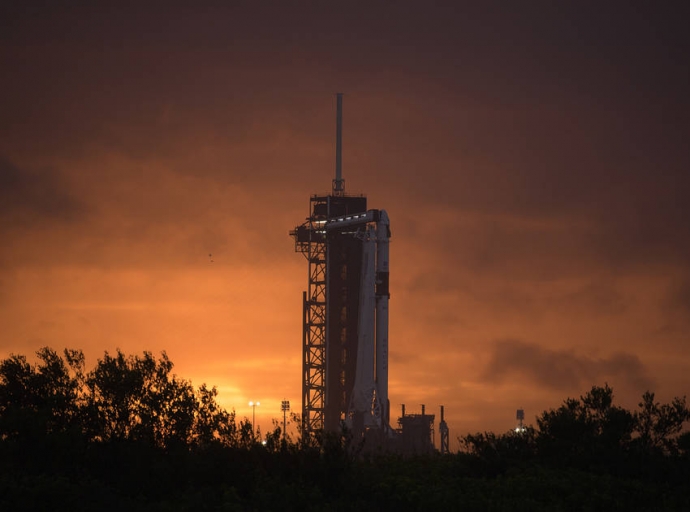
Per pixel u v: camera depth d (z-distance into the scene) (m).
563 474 132.88
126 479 121.44
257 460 127.12
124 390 132.75
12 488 109.19
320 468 125.75
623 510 119.50
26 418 121.62
